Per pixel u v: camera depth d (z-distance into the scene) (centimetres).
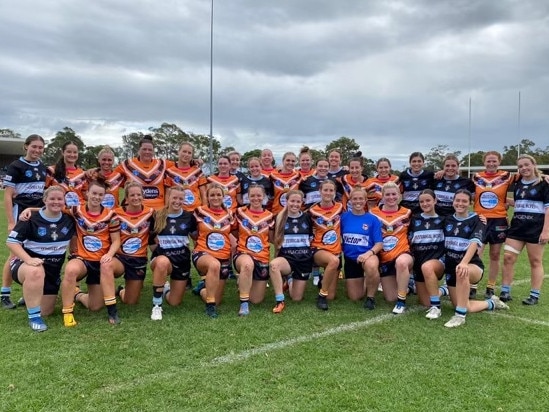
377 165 730
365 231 588
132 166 654
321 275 696
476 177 657
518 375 373
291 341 446
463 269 495
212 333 468
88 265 513
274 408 318
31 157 582
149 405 321
